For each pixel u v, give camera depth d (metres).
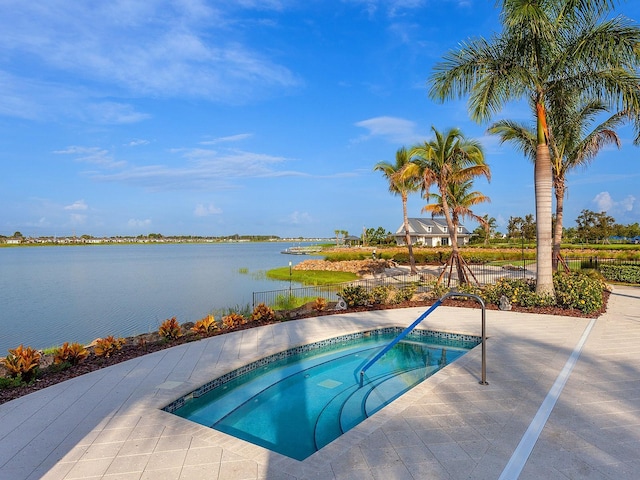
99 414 4.14
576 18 8.60
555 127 11.97
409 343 7.86
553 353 5.99
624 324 7.94
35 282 22.95
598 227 42.62
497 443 3.38
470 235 54.47
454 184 15.38
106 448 3.45
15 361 5.20
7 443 3.55
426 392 4.53
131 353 6.46
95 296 17.55
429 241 52.94
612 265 16.56
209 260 46.44
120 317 13.18
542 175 9.41
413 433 3.58
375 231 70.12
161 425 3.89
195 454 3.33
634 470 2.96
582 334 7.12
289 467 3.09
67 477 3.01
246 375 5.94
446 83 9.72
